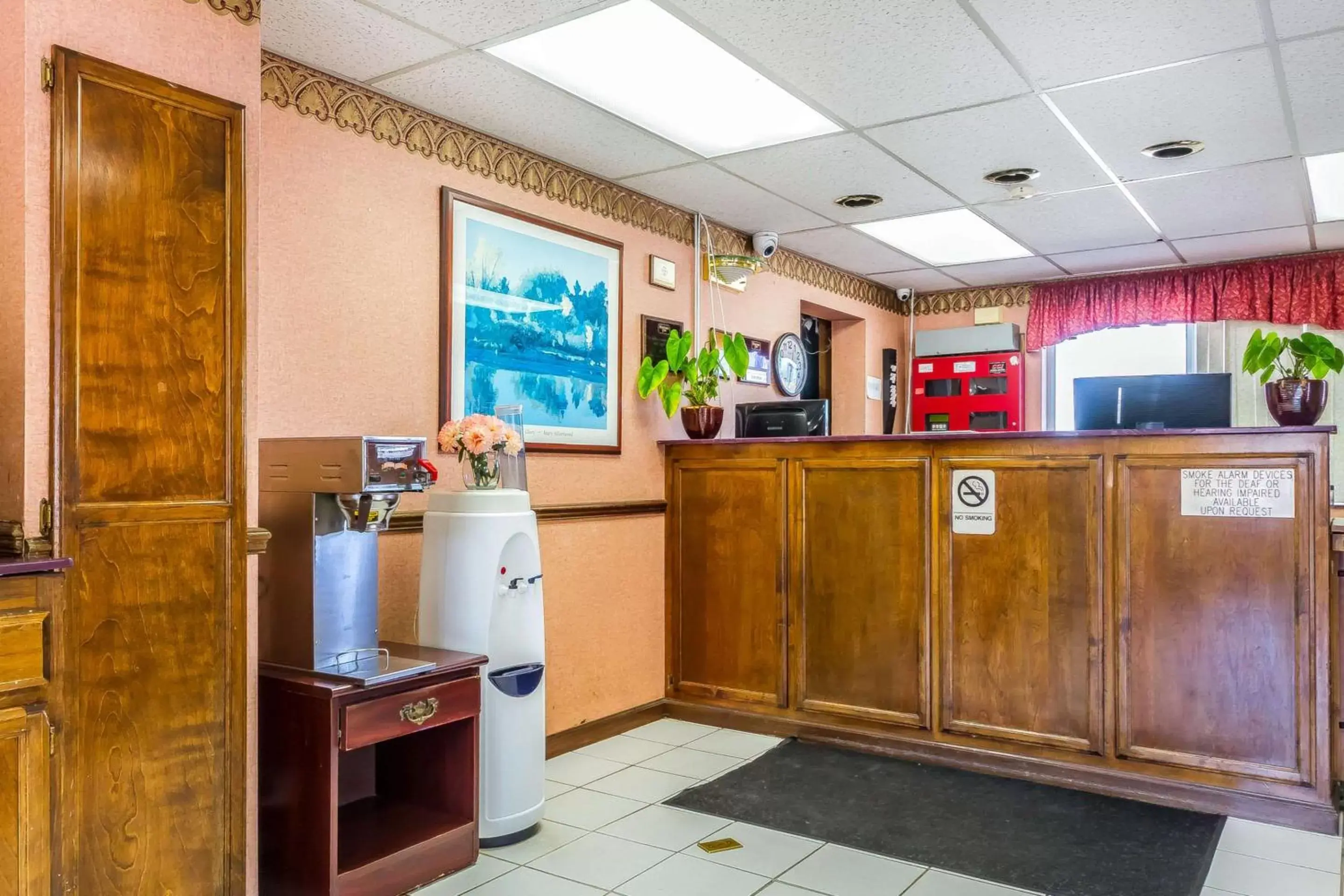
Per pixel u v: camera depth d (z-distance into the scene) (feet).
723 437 17.19
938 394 22.40
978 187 14.83
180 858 7.25
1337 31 9.48
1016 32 9.58
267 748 8.55
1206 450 11.17
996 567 12.56
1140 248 18.66
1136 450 11.59
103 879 6.74
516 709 10.07
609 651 14.38
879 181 14.52
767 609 14.58
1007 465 12.49
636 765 12.85
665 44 9.87
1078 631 11.95
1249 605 10.89
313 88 10.23
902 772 12.58
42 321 6.57
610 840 10.14
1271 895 8.79
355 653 9.08
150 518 7.09
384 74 10.44
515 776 10.05
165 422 7.22
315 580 8.67
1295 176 14.19
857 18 9.29
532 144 12.75
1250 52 9.99
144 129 7.11
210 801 7.46
